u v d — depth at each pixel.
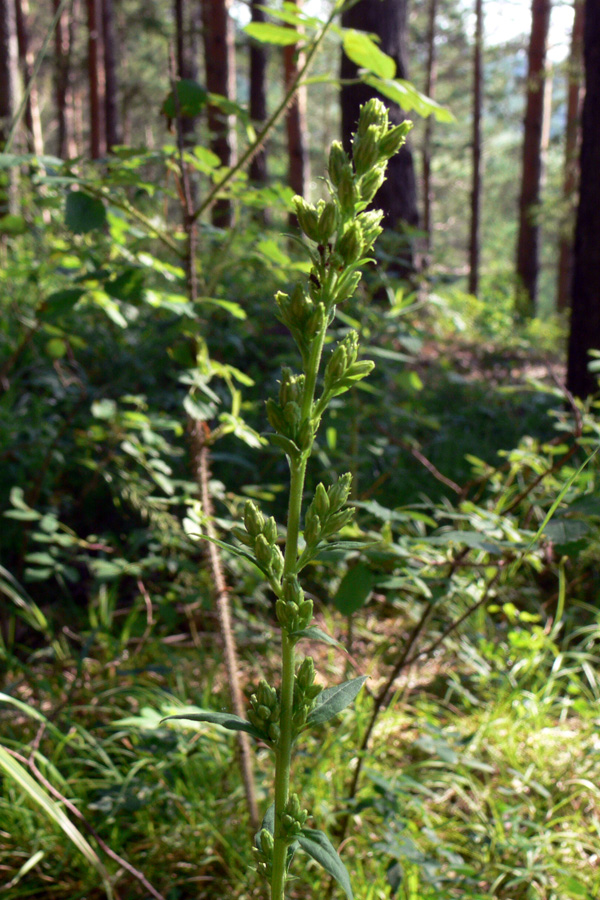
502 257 37.50
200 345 2.02
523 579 3.52
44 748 2.30
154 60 26.33
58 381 3.55
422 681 2.88
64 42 19.56
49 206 2.04
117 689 2.37
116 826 2.02
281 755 0.97
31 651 2.93
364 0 6.77
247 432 1.96
